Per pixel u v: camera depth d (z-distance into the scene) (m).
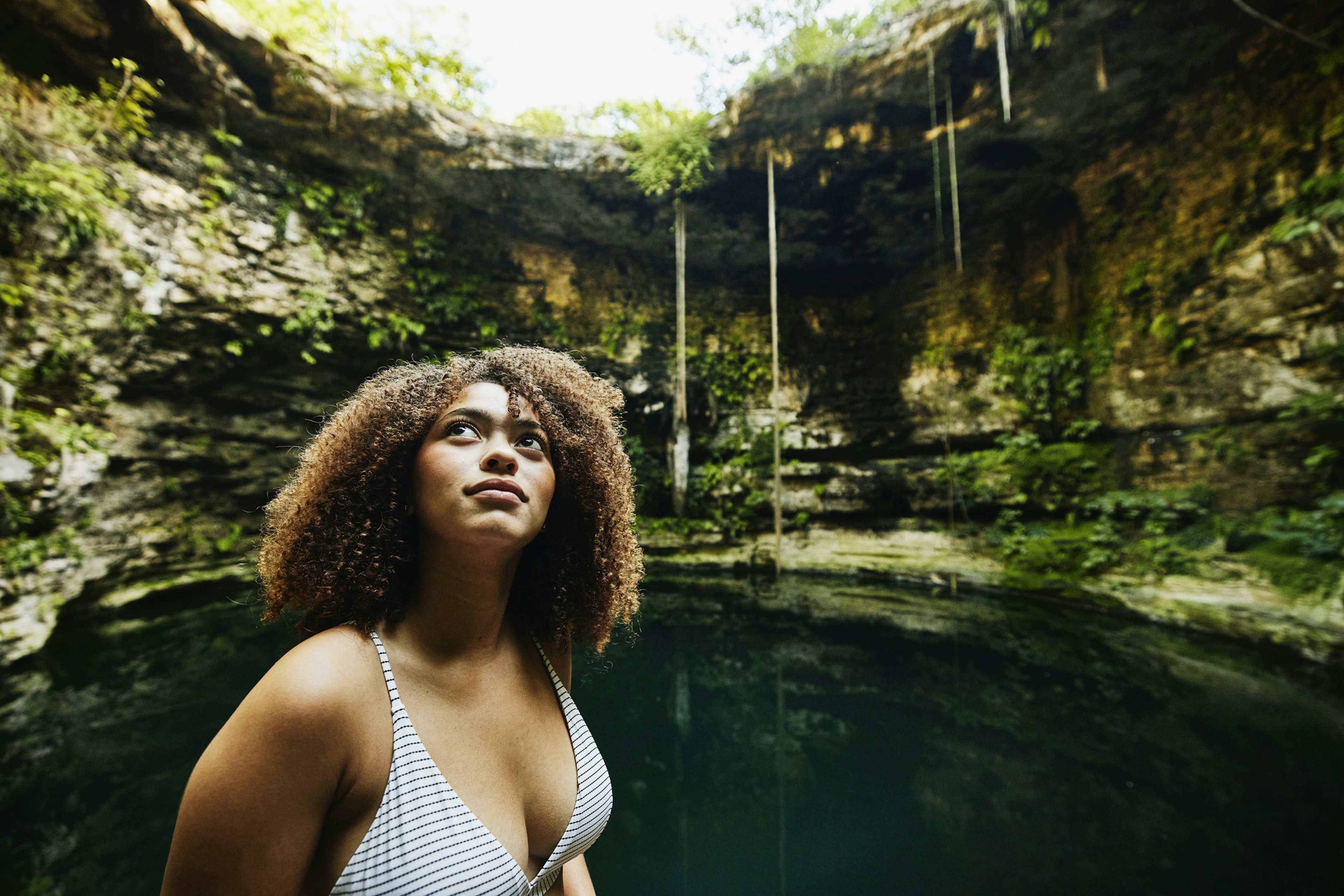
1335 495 6.66
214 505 9.36
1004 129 9.55
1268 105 7.70
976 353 11.96
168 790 3.29
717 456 13.48
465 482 0.78
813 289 13.96
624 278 13.30
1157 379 9.17
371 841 0.67
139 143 7.89
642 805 3.61
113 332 7.45
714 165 10.89
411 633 0.81
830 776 3.97
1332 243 7.08
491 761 0.79
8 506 5.56
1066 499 9.95
